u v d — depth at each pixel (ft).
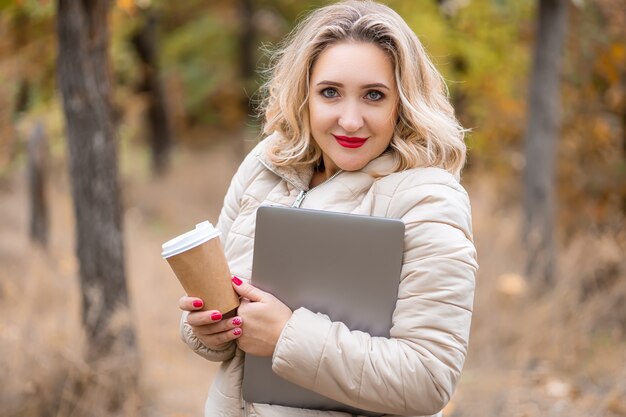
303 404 4.76
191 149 47.57
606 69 17.67
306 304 4.59
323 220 4.53
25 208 23.06
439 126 4.70
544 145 15.71
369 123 4.66
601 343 14.29
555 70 15.61
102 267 11.51
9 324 12.46
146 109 36.14
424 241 4.40
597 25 17.20
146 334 14.19
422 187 4.56
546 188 15.71
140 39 34.76
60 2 10.97
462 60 22.00
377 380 4.27
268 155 5.16
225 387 5.01
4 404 10.91
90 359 11.34
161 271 17.83
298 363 4.35
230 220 5.41
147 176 36.01
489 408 12.05
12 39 16.03
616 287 14.99
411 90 4.67
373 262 4.46
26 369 11.18
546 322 14.15
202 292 4.49
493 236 17.20
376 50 4.64
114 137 11.59
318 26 4.79
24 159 21.71
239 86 44.83
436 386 4.27
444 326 4.30
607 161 19.13
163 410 11.83
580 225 18.71
